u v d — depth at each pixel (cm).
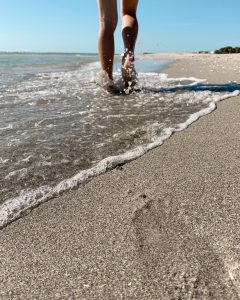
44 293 148
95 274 157
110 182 247
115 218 201
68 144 320
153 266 160
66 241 182
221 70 1091
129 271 158
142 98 547
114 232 188
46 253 173
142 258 166
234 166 263
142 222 196
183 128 367
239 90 593
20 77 943
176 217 198
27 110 461
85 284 152
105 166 271
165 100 523
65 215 207
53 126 380
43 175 257
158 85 705
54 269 162
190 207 207
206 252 167
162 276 154
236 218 193
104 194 230
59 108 474
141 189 234
